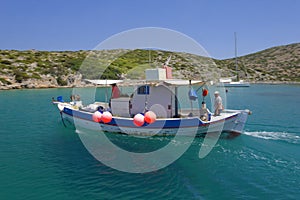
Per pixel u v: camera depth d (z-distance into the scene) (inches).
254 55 5836.6
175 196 279.0
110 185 304.3
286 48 5595.5
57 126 660.7
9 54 2812.5
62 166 365.7
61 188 297.7
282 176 326.3
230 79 2484.0
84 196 279.1
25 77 2267.5
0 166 367.9
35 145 478.3
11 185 306.3
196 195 281.1
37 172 344.8
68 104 680.4
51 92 1856.5
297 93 1815.9
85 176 331.0
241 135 519.2
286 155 401.1
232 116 503.8
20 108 1029.8
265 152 414.6
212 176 329.1
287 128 596.1
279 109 974.4
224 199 271.9
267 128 595.5
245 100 1343.5
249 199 271.3
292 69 4126.5
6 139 526.6
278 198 272.1
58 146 469.1
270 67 4458.7
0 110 968.9
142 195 281.1
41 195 282.2
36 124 690.8
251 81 3336.6
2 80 2169.0
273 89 2263.8
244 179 319.3
